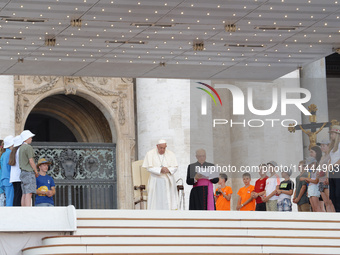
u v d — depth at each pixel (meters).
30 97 28.52
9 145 18.33
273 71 23.45
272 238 16.67
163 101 28.55
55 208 16.41
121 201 29.58
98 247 15.58
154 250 15.82
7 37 19.81
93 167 29.81
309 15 18.78
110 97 29.94
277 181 18.98
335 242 16.86
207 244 16.11
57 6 17.75
